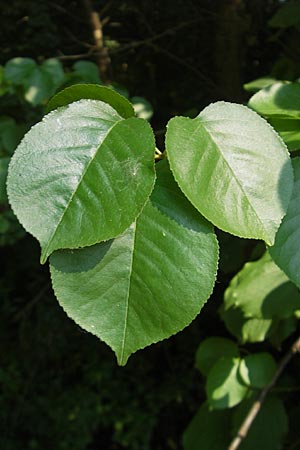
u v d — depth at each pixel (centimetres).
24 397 183
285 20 100
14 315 186
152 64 139
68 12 134
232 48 125
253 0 126
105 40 132
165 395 180
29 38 143
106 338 32
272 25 101
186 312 32
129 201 32
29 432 185
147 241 33
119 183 32
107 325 32
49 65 92
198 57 135
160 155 34
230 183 33
